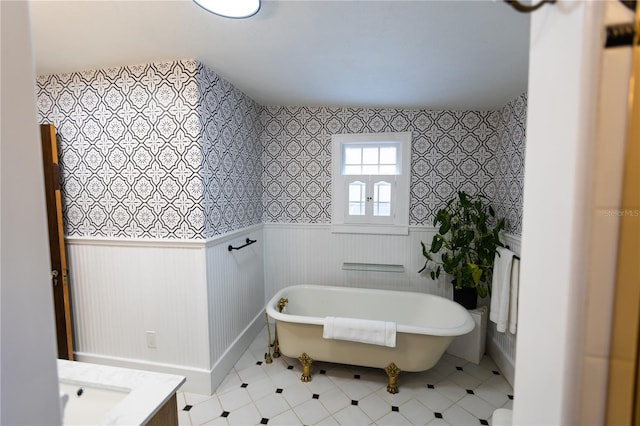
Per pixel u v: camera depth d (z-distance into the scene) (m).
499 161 2.43
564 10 0.41
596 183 0.38
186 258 1.90
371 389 2.00
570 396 0.42
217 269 2.03
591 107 0.38
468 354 2.34
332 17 1.28
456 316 2.18
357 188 2.77
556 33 0.43
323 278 2.86
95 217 1.98
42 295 0.41
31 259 0.40
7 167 0.37
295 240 2.88
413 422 1.72
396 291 2.53
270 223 2.89
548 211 0.45
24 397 0.39
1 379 0.37
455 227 2.43
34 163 0.40
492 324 2.40
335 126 2.73
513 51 1.49
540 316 0.47
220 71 1.93
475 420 1.74
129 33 1.45
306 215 2.85
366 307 2.56
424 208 2.66
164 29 1.41
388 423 1.71
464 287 2.38
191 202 1.85
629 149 0.37
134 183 1.91
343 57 1.66
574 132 0.40
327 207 2.81
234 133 2.26
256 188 2.72
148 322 1.99
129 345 2.03
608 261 0.39
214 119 1.97
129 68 1.84
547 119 0.45
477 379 2.11
